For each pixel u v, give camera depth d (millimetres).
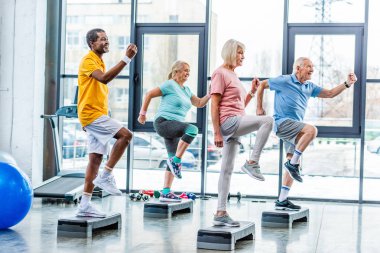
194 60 8969
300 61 6402
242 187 8836
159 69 9078
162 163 9062
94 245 4918
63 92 9336
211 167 8945
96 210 5496
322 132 8609
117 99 9133
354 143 8555
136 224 6129
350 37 8555
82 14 9234
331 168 8609
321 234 5707
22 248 4762
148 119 9078
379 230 6035
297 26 8680
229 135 4828
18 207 5570
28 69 8898
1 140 8930
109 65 9156
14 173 5637
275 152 8719
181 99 6973
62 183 8109
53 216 6566
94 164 5410
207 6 8867
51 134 9242
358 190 8531
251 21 8805
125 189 9047
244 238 5340
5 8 8930
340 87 6406
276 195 8742
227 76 4836
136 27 9109
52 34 9211
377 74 8484
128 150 9039
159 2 9055
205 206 7734
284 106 6359
